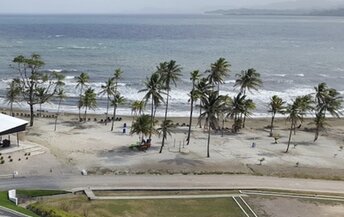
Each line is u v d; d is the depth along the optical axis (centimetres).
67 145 7875
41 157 7069
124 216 5138
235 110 9356
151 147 7994
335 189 6341
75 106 11350
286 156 7919
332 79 16350
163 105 11669
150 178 6397
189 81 14562
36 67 10400
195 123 10075
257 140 8900
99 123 9700
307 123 10694
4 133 7012
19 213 4794
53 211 4872
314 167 7406
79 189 5812
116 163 7050
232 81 14988
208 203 5653
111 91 10138
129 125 9606
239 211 5459
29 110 10769
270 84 15050
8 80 13775
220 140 8731
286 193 6103
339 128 10338
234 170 7025
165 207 5462
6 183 5878
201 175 6656
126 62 18462
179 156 7562
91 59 19150
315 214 5475
